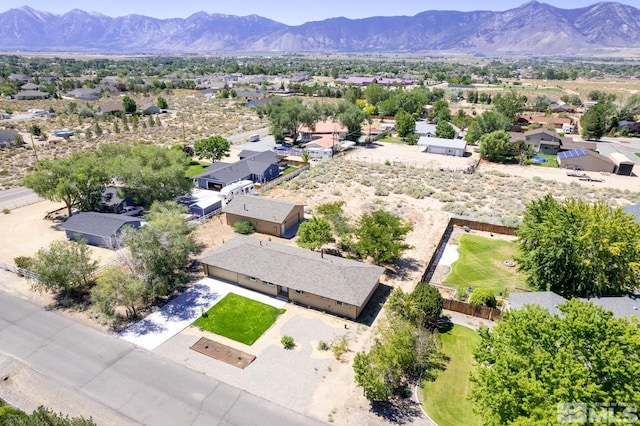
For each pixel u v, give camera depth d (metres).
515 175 78.69
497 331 23.08
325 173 76.88
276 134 99.12
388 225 42.81
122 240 43.22
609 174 79.88
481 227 53.28
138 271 36.59
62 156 84.19
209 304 36.62
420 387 27.81
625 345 18.81
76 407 25.64
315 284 35.78
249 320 34.50
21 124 114.00
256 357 30.25
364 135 111.00
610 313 20.09
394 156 92.19
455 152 93.56
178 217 43.25
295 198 64.00
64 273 35.56
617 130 120.56
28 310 35.50
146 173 54.72
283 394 26.94
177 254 37.69
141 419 24.91
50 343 31.39
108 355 30.22
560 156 85.12
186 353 30.58
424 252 47.28
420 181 73.81
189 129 113.56
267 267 38.22
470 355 30.98
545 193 67.88
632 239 32.25
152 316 34.94
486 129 101.25
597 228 32.28
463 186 70.12
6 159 81.81
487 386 20.34
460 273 42.97
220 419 24.97
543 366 18.98
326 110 109.56
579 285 34.00
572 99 165.50
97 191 54.06
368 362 26.22
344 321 34.56
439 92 172.25
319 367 29.36
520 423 17.81
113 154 62.19
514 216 57.59
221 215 57.56
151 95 178.38
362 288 35.41
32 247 46.88
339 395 26.95
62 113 130.50
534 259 35.94
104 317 32.78
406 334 27.92
